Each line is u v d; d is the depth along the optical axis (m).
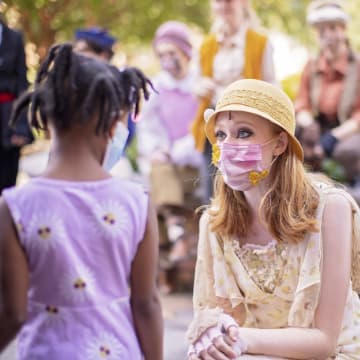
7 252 3.18
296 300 4.15
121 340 3.28
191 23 13.05
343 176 8.20
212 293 4.41
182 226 8.94
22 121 7.74
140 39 12.80
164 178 8.84
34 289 3.23
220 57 8.13
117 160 3.62
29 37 11.15
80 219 3.23
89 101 3.23
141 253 3.39
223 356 4.00
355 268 4.34
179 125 8.98
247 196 4.28
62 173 3.28
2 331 3.21
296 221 4.16
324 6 8.54
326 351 4.12
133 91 3.46
